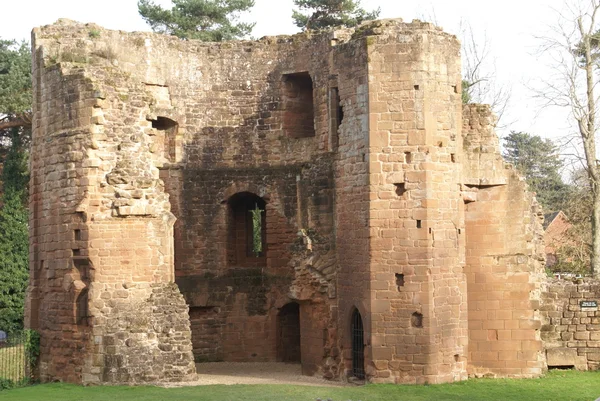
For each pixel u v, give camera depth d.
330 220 31.36
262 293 35.81
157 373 28.98
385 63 28.91
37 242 32.19
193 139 35.81
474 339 30.55
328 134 31.94
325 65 33.72
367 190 28.92
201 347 35.59
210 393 26.84
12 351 35.84
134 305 29.30
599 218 41.69
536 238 31.52
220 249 35.75
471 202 30.80
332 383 29.62
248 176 35.56
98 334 29.22
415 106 28.69
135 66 34.47
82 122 29.78
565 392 27.67
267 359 35.66
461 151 29.86
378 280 28.66
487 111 30.81
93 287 29.36
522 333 30.48
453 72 29.56
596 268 41.47
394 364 28.42
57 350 30.78
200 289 35.47
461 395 26.81
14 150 48.19
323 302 31.25
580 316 31.56
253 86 35.88
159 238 29.83
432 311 28.39
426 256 28.39
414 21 29.34
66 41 32.88
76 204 29.77
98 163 29.53
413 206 28.55
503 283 30.58
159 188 30.12
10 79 48.22
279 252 35.34
